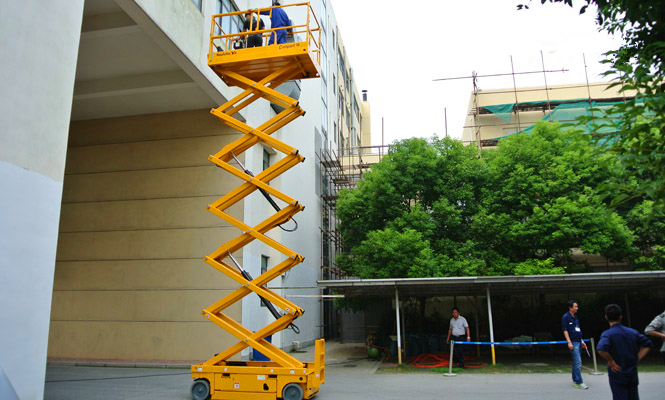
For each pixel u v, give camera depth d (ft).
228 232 47.50
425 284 42.68
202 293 46.57
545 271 50.75
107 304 47.80
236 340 44.98
